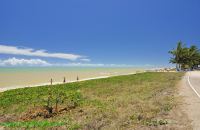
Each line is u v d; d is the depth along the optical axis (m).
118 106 16.25
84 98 21.45
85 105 17.94
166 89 25.23
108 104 17.50
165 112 13.41
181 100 17.56
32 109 17.34
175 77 47.03
